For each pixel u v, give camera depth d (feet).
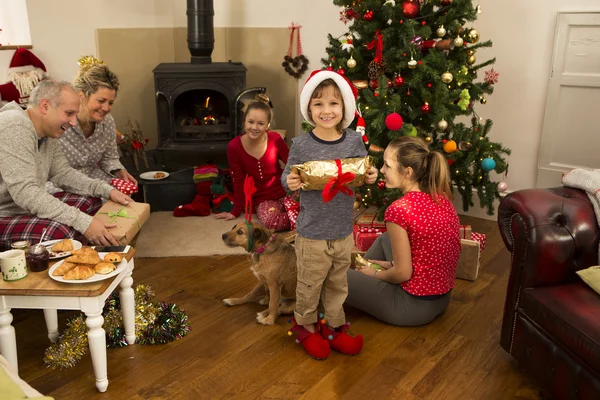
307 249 6.77
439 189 7.25
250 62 14.93
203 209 11.77
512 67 11.69
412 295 7.58
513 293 6.64
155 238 10.62
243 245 7.59
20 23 12.24
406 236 7.30
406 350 7.24
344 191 6.34
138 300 7.72
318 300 7.23
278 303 7.82
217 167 12.42
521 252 6.45
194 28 13.05
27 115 7.26
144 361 6.95
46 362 6.80
